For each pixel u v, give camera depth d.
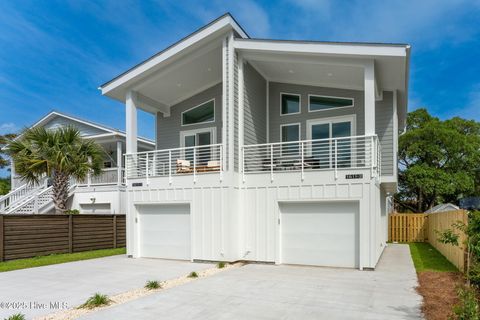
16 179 20.02
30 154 13.41
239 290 7.06
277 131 13.23
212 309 5.79
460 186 23.78
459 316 4.79
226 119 10.66
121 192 17.61
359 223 9.44
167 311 5.69
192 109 14.48
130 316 5.46
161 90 13.75
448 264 10.02
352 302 6.15
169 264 10.41
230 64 10.74
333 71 11.42
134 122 12.91
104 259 11.59
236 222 10.61
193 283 7.73
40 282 7.98
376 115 12.38
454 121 26.12
